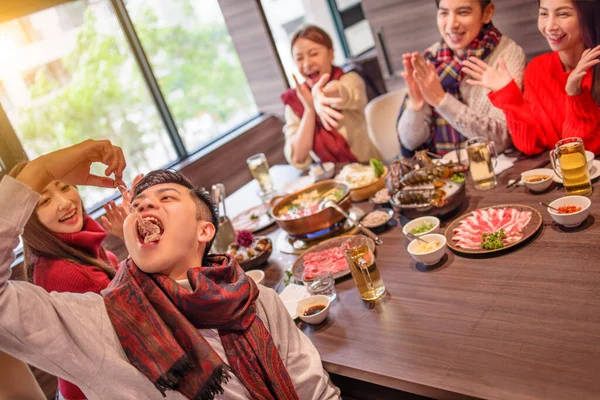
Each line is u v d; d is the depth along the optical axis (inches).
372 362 62.1
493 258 72.7
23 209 49.8
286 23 223.0
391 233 89.2
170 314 52.2
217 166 201.3
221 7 215.3
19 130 161.6
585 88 87.9
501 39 109.0
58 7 168.2
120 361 50.3
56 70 168.9
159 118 194.5
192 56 206.2
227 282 57.4
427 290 71.4
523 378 52.4
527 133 94.3
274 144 221.9
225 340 55.6
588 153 86.4
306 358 61.6
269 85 221.8
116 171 60.7
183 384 51.7
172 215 55.4
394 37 178.7
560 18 92.9
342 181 101.8
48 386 136.6
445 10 108.3
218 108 215.6
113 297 52.6
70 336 49.2
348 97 138.4
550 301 61.2
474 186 93.7
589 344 53.5
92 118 178.5
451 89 113.5
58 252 80.6
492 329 60.3
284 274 88.9
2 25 156.7
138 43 186.7
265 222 110.1
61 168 55.4
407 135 118.4
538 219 75.4
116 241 161.8
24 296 47.5
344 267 81.6
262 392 55.6
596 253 66.1
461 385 54.2
